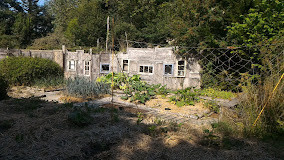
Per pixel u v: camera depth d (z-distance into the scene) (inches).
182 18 429.4
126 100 308.2
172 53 455.5
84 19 848.9
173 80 457.7
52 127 167.3
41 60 487.5
